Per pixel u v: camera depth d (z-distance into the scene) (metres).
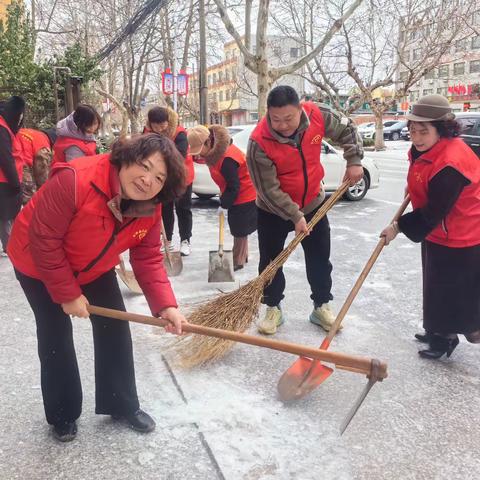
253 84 48.34
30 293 2.22
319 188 3.54
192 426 2.53
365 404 2.73
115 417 2.56
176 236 6.71
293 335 3.59
